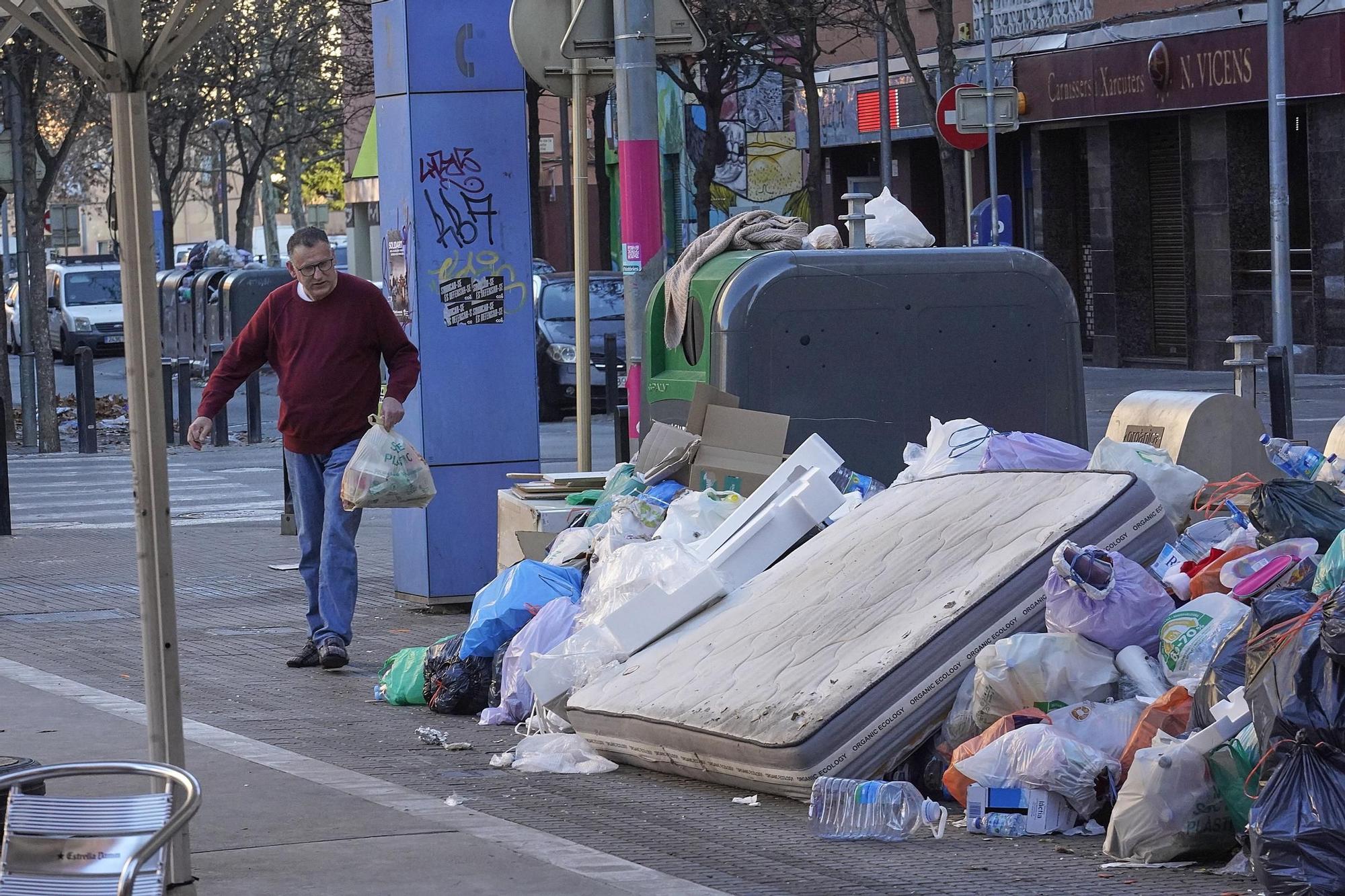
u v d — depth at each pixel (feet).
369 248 507.71
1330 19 245.65
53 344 463.01
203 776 65.10
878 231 103.50
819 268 95.71
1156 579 64.59
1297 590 53.16
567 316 256.11
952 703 63.46
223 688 87.35
